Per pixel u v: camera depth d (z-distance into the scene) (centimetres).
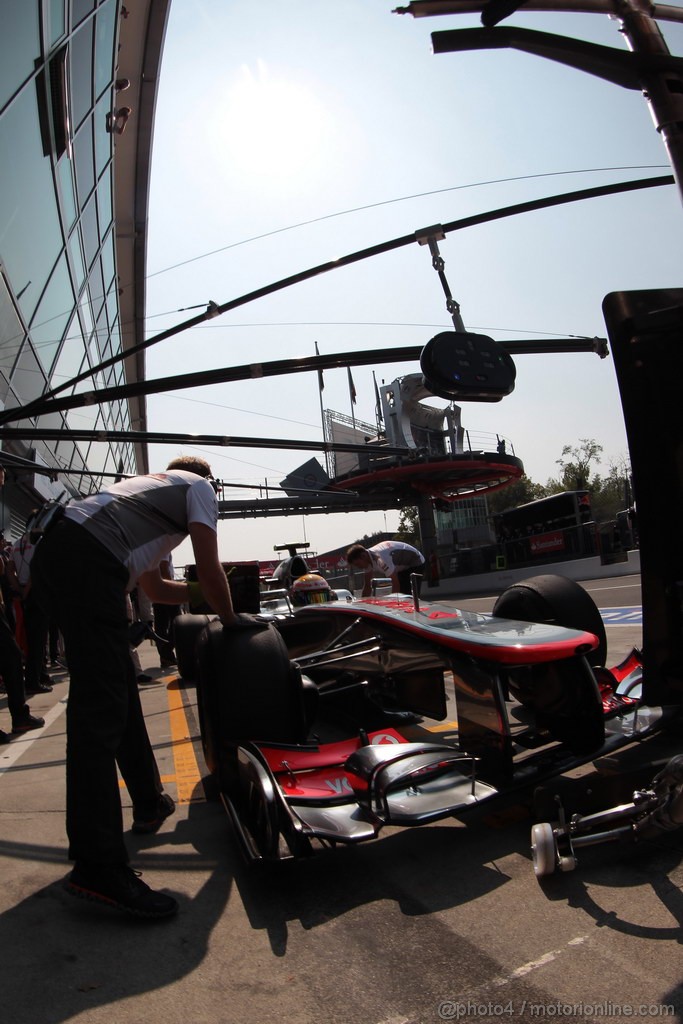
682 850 206
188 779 346
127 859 205
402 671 354
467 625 280
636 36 190
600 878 195
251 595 336
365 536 4091
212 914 199
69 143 1216
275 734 268
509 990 149
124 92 1549
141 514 229
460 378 312
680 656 164
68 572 212
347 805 225
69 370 1495
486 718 234
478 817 254
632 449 164
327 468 3791
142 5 1355
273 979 162
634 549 2322
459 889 200
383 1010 146
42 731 482
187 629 609
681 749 228
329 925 186
